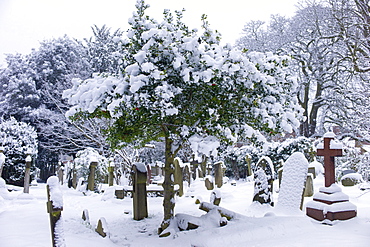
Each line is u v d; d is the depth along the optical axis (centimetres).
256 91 657
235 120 658
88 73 2527
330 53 2219
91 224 744
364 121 1093
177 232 625
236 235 565
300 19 2362
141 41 627
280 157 1889
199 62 600
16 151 1867
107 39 2922
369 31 1597
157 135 737
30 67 2806
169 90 575
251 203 918
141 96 550
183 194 1273
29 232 558
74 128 2053
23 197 1236
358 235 556
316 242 518
